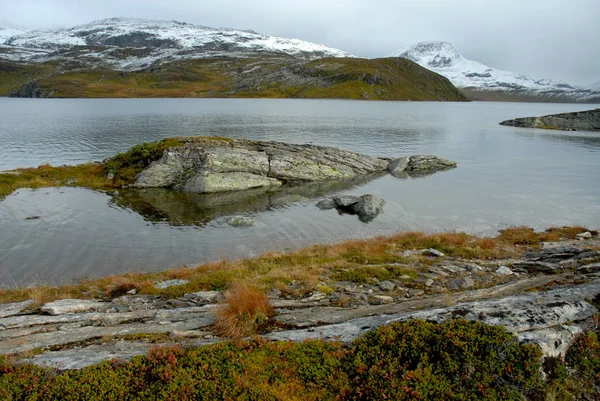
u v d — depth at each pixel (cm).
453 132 11138
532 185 4969
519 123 13675
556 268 1933
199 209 3794
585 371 822
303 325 1193
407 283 1816
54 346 1091
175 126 10556
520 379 776
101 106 18950
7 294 1820
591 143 9238
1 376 848
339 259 2273
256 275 1942
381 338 907
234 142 5388
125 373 848
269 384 818
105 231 3097
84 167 5062
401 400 750
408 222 3481
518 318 950
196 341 1079
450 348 853
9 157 6078
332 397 785
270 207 3931
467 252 2447
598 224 3369
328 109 18925
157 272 2358
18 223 3186
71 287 1911
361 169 5725
